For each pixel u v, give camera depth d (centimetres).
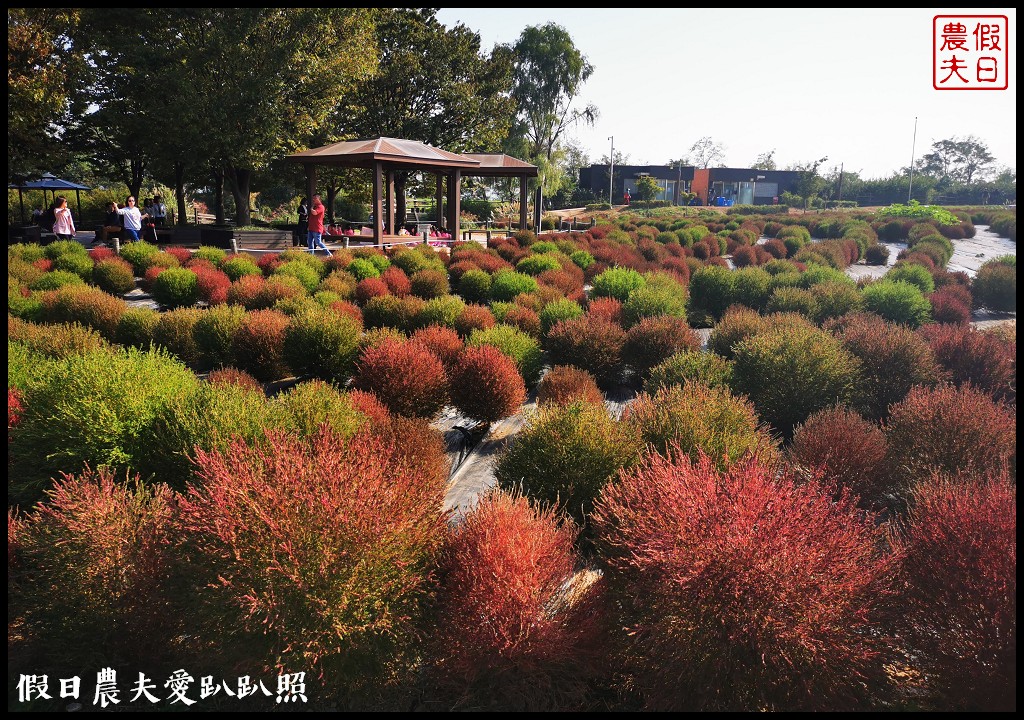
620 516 313
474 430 650
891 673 279
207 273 1327
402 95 3475
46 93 1830
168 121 2284
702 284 1378
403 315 1023
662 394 521
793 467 395
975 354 718
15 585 320
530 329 1002
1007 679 254
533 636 281
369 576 276
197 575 285
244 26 2344
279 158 2492
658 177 7775
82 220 3672
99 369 443
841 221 3900
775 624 251
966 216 4556
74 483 333
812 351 645
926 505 327
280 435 354
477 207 5525
